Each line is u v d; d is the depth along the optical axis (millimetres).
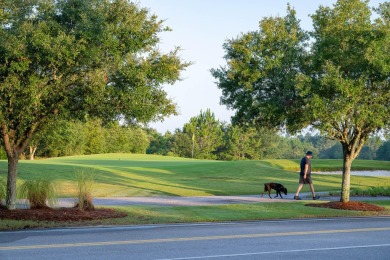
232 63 21969
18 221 16016
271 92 22594
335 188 33594
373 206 22125
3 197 18375
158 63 17562
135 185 33125
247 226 16812
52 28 16141
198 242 13188
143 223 17031
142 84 16938
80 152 102938
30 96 15273
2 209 17266
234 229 15984
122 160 67938
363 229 16156
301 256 11305
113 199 25062
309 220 18719
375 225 17281
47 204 18734
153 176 40281
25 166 41156
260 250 12023
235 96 23062
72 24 16859
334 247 12594
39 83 15758
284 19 22891
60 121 17766
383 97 20656
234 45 22281
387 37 20141
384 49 20391
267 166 49062
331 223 17828
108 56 16797
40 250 11750
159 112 17844
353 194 29766
